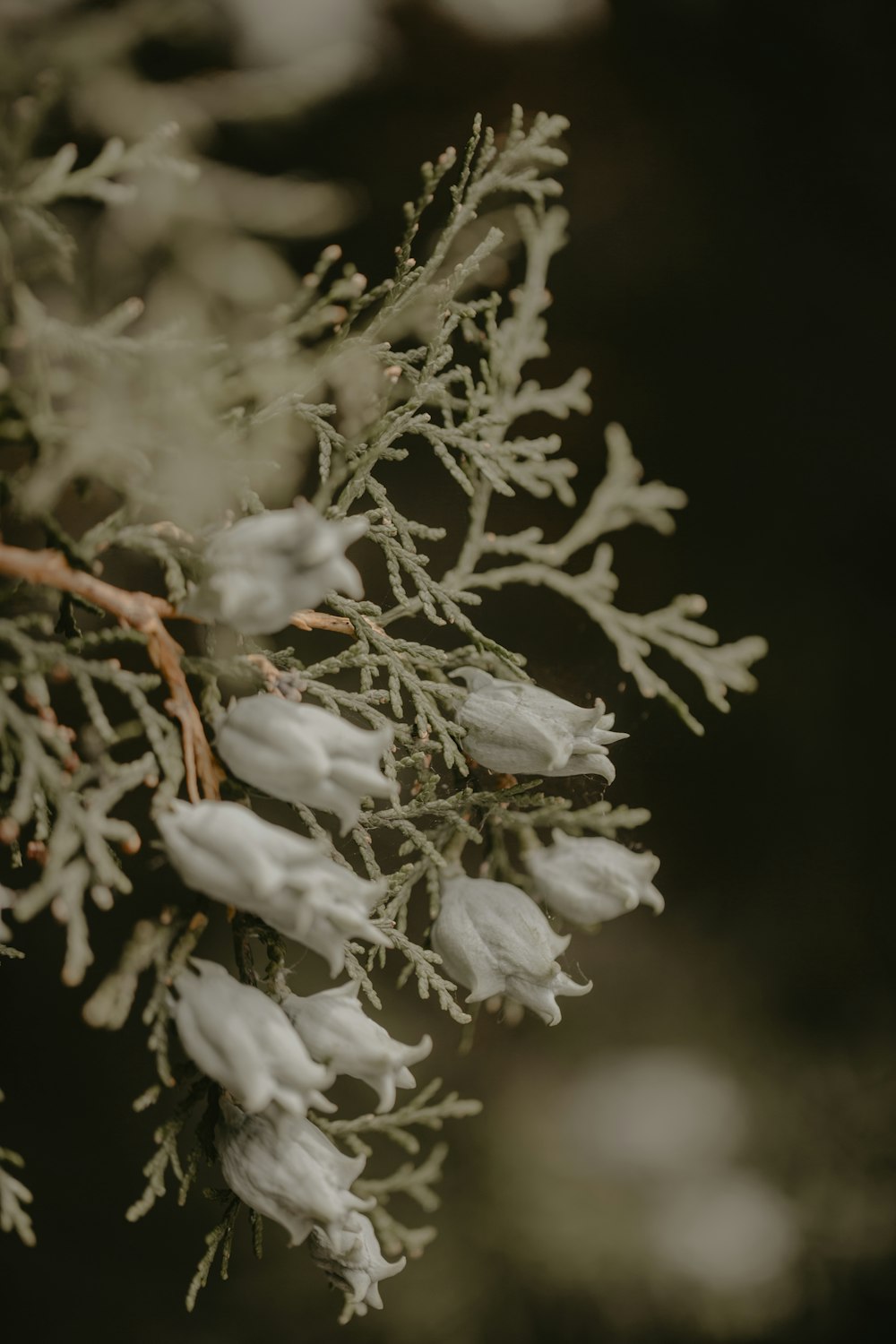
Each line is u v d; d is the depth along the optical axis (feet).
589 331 3.01
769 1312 2.62
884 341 3.13
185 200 1.79
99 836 1.04
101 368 1.07
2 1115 2.61
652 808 3.26
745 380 3.15
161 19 1.79
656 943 3.27
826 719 3.29
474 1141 2.78
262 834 1.01
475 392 1.30
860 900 3.30
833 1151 2.90
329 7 2.16
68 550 1.07
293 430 1.34
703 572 3.22
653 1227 2.70
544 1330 2.56
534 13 2.47
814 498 3.25
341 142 2.41
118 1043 2.71
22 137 1.05
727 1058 3.08
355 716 1.55
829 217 3.03
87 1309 2.49
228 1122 1.06
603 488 1.42
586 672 1.47
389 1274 1.09
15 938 2.52
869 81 2.87
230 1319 2.52
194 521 1.10
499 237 1.20
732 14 2.78
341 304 2.37
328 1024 1.06
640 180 2.89
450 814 1.17
